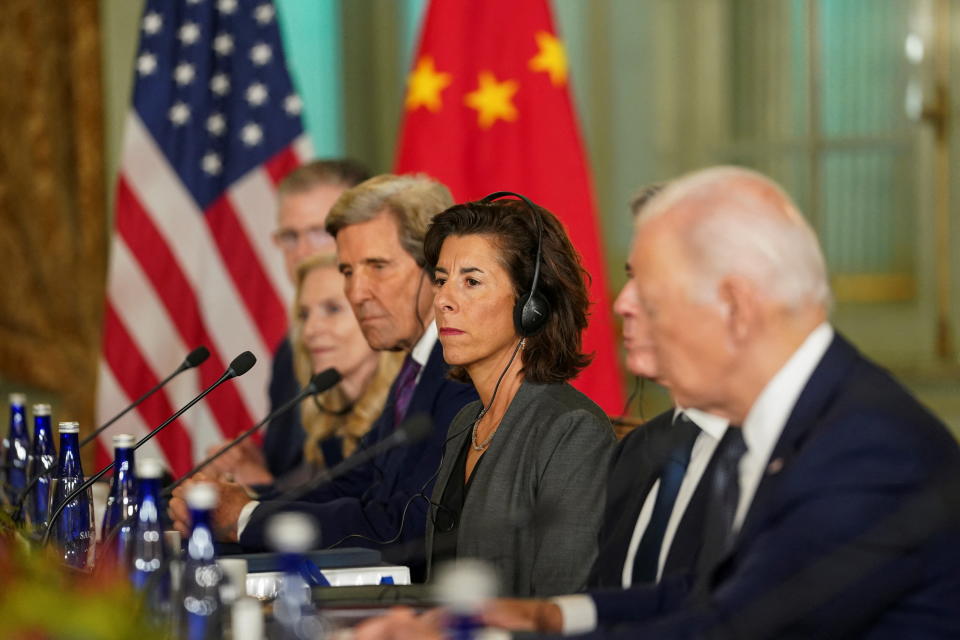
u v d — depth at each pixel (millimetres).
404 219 7891
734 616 3795
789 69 12922
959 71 12469
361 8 13922
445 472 6441
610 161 13438
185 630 4031
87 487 5934
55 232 13000
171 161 11883
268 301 11766
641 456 5367
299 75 13891
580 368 6160
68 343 12953
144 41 12023
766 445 4125
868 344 12750
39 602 3182
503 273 6082
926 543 3795
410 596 4961
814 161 12883
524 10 11750
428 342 7566
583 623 4488
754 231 4055
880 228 12719
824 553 3779
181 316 11742
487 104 11711
